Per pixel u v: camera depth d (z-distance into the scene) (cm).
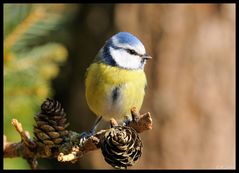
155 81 1197
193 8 1205
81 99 1483
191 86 1194
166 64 1196
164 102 1190
